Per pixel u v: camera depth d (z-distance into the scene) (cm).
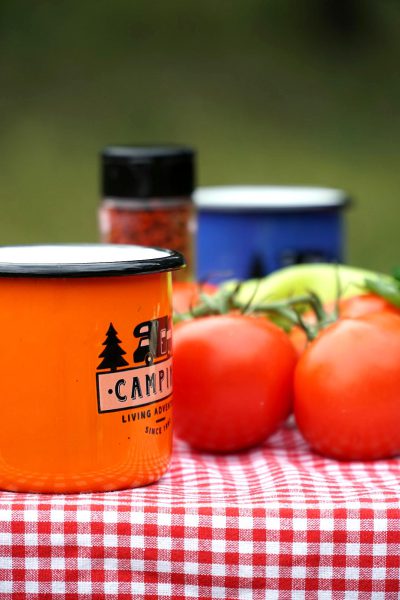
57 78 1054
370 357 138
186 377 142
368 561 118
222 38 1157
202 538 118
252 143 973
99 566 118
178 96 1075
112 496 122
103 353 121
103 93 1076
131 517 118
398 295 155
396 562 118
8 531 117
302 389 141
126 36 1148
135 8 1169
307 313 166
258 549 118
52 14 1148
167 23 1169
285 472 134
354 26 1151
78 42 1130
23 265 119
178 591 118
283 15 1180
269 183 880
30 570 117
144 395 125
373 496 120
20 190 888
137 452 125
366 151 965
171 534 118
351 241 784
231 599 118
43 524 117
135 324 123
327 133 1005
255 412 142
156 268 123
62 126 1005
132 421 124
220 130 1001
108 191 202
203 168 912
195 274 209
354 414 137
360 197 857
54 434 122
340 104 1061
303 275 180
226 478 133
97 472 123
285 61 1136
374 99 1078
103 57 1130
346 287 163
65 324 120
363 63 1127
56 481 122
